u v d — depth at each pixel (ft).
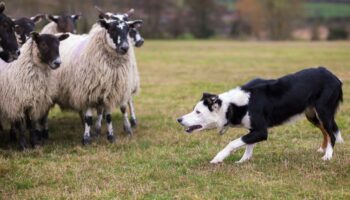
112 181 26.35
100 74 34.01
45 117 36.55
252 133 28.04
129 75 35.45
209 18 236.63
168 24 228.43
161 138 36.24
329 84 29.14
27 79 32.48
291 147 32.78
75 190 25.20
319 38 226.17
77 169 28.55
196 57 114.32
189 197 23.73
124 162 30.07
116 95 35.06
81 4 168.04
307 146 32.76
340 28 229.66
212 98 28.02
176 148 33.32
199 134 36.88
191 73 80.18
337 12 302.25
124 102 36.29
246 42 194.29
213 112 28.17
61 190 25.31
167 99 54.08
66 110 38.68
